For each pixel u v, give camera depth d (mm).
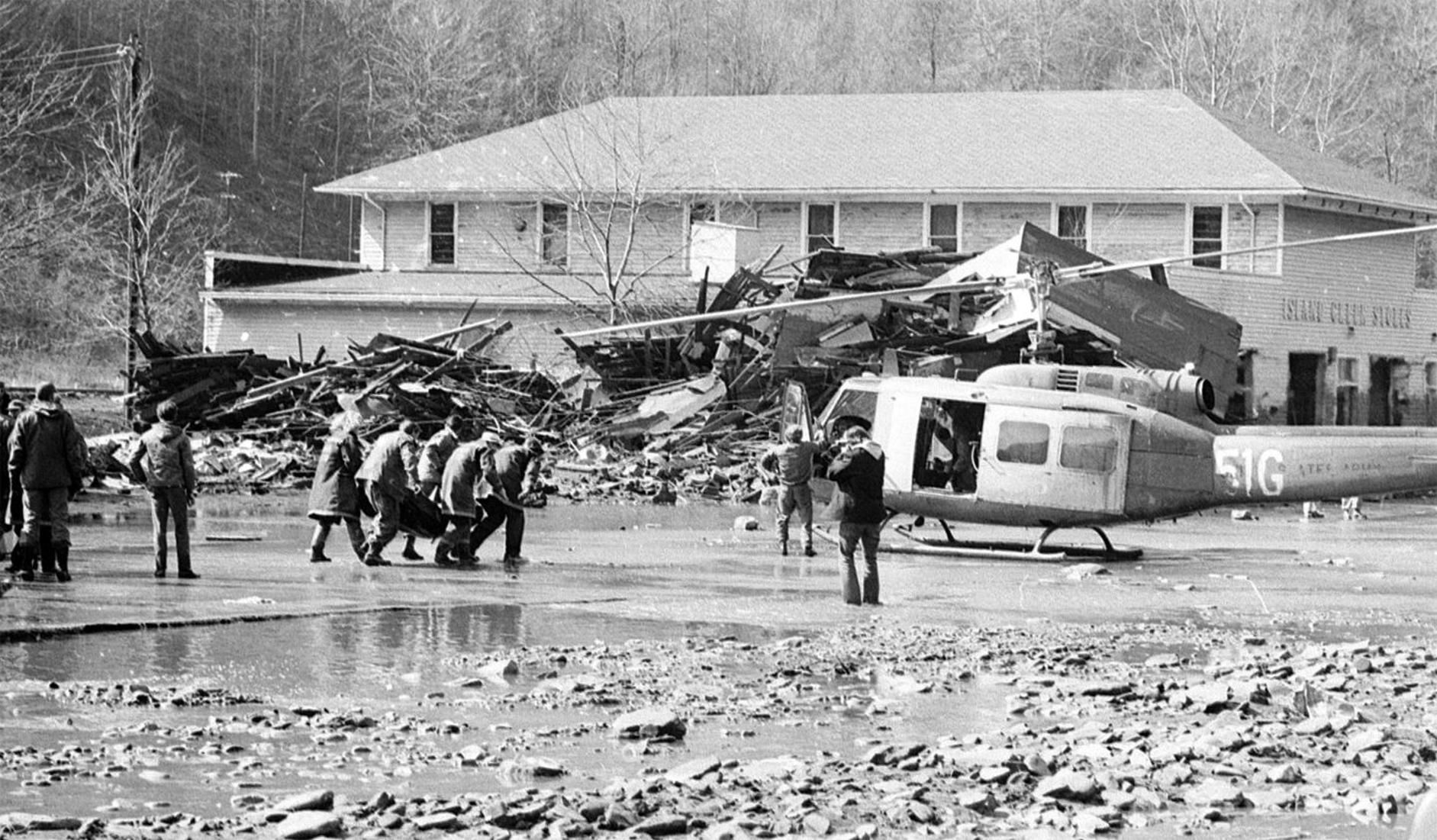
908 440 57750
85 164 156750
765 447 90188
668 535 64000
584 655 33406
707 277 100438
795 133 118062
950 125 116750
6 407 45094
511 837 19875
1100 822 21125
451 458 50219
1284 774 23984
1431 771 24594
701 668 32188
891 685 30781
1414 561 58656
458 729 25969
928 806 21688
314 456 85438
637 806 21297
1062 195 108688
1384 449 56031
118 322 147500
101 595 40125
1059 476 56156
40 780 21953
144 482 44469
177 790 21672
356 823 20203
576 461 89188
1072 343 83938
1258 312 104625
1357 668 33406
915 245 111750
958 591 46625
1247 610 43281
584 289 113188
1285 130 192875
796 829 20547
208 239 180875
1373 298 113375
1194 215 107750
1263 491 56406
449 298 112125
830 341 91312
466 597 42281
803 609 41625
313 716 26594
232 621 36469
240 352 100438
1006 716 28109
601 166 116812
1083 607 43344
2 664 30375
